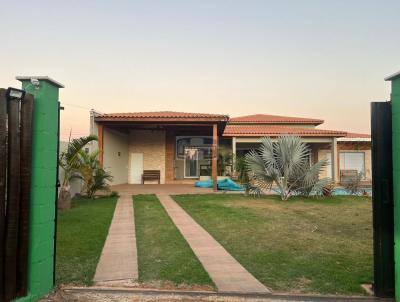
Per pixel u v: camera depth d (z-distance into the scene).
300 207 12.19
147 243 6.70
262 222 9.13
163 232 7.76
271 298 4.00
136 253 5.95
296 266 5.23
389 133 4.07
